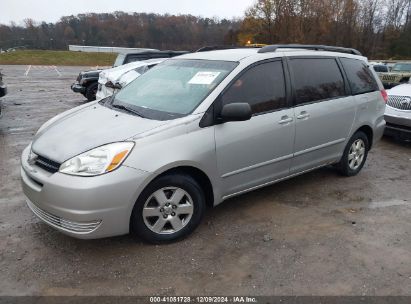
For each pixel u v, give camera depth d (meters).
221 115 3.72
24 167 3.62
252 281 3.18
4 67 31.80
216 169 3.81
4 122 9.18
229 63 4.17
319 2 46.69
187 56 4.79
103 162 3.23
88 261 3.40
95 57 43.09
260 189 5.04
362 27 49.25
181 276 3.23
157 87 4.36
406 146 7.67
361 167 5.74
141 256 3.49
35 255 3.47
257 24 48.16
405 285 3.17
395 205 4.71
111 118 3.85
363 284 3.17
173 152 3.47
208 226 4.04
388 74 18.61
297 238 3.85
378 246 3.75
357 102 5.25
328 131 4.90
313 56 4.82
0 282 3.11
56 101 13.10
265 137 4.16
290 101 4.43
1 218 4.12
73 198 3.14
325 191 5.05
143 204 3.46
